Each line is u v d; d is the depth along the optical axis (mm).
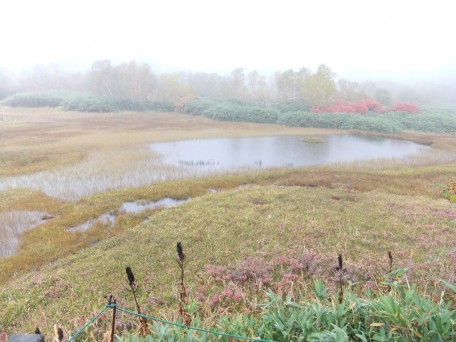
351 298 4430
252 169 27688
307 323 3963
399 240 11695
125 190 21109
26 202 18953
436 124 66688
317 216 14406
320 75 80875
